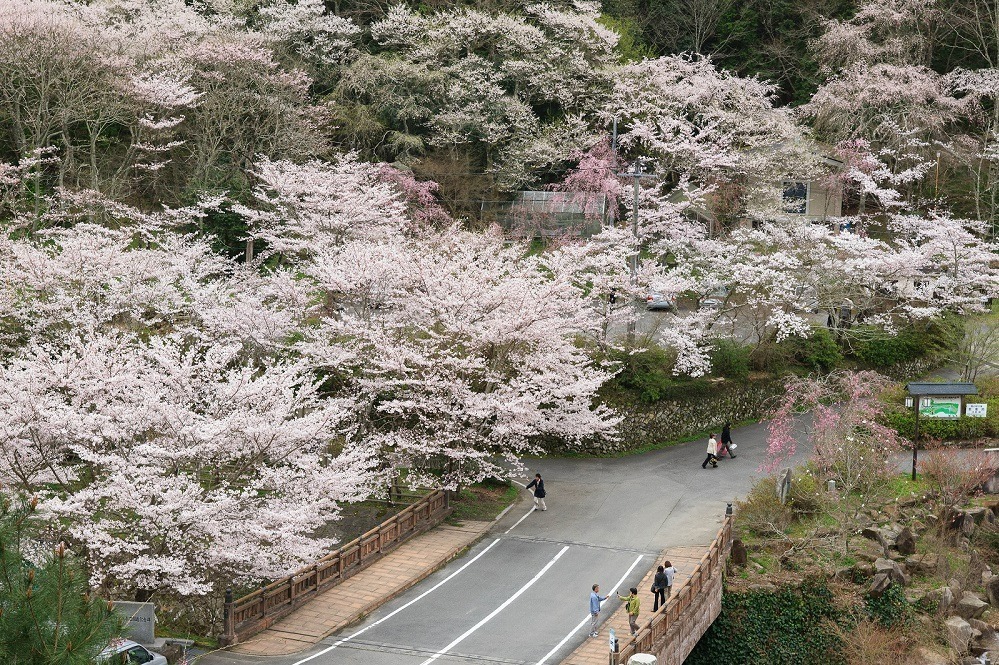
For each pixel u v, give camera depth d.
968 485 39.69
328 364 37.06
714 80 65.81
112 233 43.47
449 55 69.69
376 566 32.38
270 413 28.36
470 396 36.44
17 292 39.94
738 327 56.31
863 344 53.97
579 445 45.16
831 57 71.75
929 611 34.72
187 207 51.69
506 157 66.19
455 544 34.44
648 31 82.06
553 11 71.06
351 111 66.12
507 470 40.41
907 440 42.53
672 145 59.12
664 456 45.16
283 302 41.62
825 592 33.88
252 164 58.31
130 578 25.94
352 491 31.27
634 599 27.17
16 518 15.41
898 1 70.00
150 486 25.92
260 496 31.25
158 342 30.12
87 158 59.84
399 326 38.25
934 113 66.69
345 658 25.77
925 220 58.03
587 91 70.25
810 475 40.00
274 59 66.12
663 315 53.84
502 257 41.16
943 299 53.53
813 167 62.53
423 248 43.44
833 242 54.56
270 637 27.03
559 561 33.38
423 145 67.44
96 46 54.66
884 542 36.38
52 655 14.02
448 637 27.33
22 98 55.69
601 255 46.50
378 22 72.81
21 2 52.50
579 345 46.78
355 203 46.41
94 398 28.53
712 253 52.75
